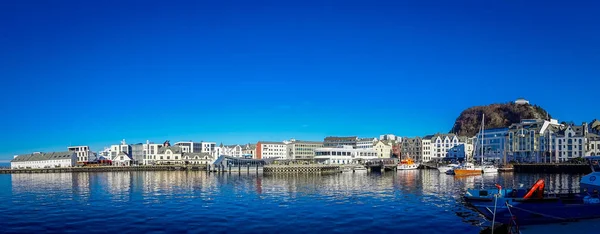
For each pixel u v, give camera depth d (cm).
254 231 4291
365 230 4297
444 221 4691
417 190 7862
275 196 6988
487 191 4722
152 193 7669
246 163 16875
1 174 19000
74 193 7881
